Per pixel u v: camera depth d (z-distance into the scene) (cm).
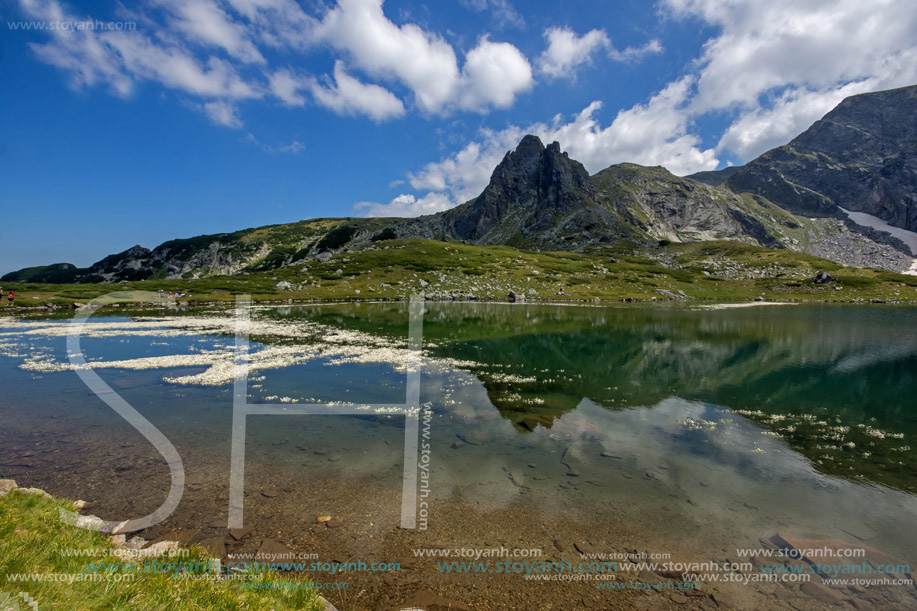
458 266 16350
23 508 941
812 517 1253
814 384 2958
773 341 4828
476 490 1355
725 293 14625
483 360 3703
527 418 2133
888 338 5081
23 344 4138
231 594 716
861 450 1809
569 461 1614
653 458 1677
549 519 1198
